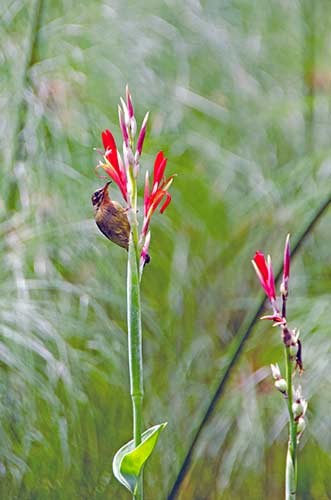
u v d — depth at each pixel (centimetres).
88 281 596
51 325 568
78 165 606
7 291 568
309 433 616
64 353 570
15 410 571
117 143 609
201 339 620
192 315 627
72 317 586
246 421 605
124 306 612
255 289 634
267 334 618
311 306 607
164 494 605
